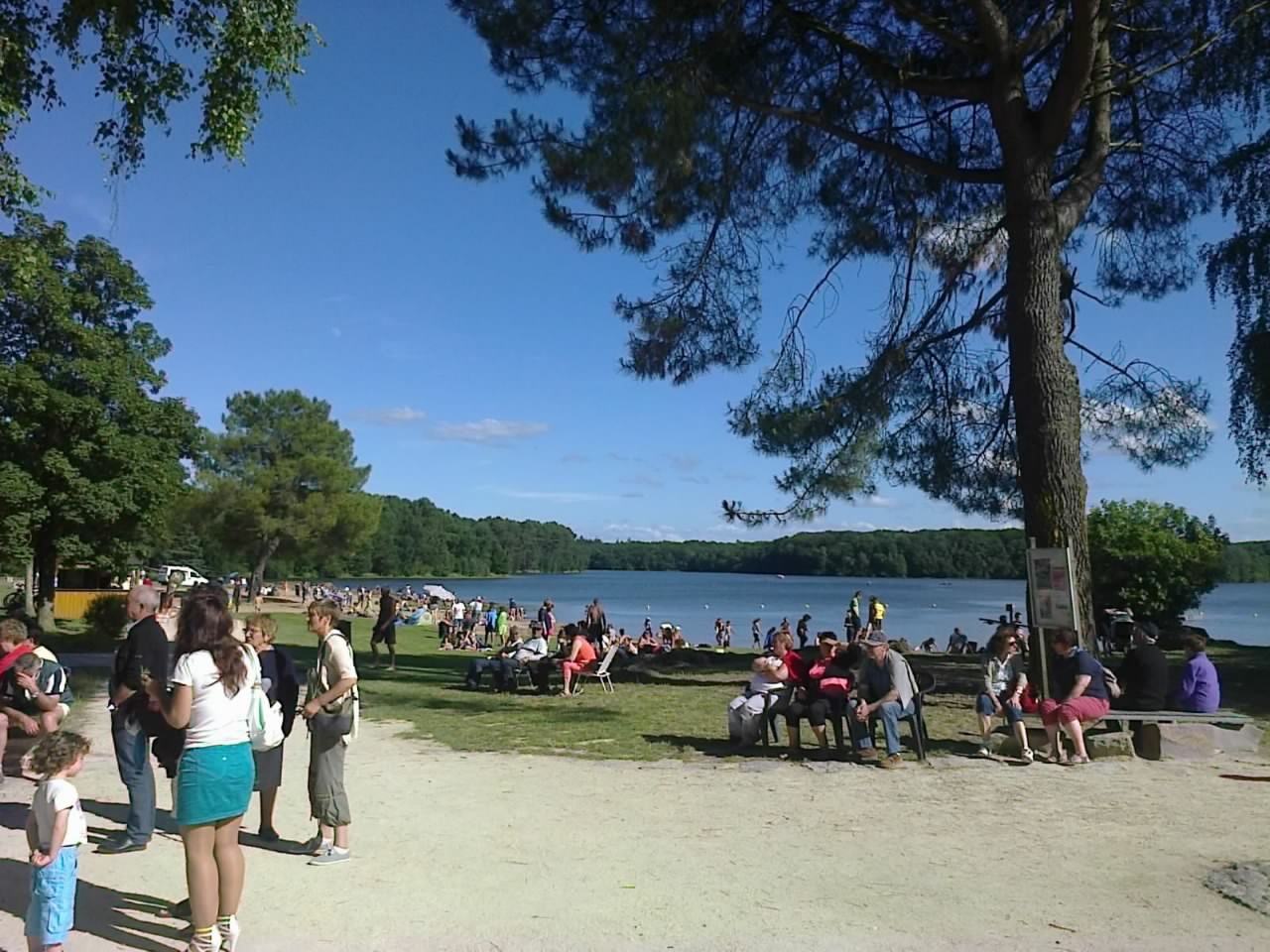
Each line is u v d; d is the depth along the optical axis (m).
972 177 13.95
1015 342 13.01
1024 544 12.91
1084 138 15.48
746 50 14.00
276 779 6.58
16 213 10.49
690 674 18.91
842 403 15.65
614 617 69.75
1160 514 28.22
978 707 10.04
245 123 10.68
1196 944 4.75
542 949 4.71
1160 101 14.85
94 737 10.96
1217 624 57.12
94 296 27.12
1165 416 16.19
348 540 55.50
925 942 4.78
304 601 60.28
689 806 7.74
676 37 13.27
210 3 10.28
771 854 6.34
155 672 6.21
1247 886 5.62
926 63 14.45
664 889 5.61
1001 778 8.82
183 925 5.06
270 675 6.49
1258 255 17.48
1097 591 27.84
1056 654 10.05
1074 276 15.55
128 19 10.21
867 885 5.69
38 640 9.31
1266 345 17.83
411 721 12.57
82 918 5.10
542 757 9.98
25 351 26.22
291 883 5.72
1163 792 8.22
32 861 4.53
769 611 78.75
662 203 14.70
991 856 6.30
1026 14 14.24
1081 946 4.73
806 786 8.50
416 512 149.12
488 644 33.25
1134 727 10.07
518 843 6.61
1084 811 7.55
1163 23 14.06
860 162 16.03
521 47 13.91
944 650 37.81
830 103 14.75
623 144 13.01
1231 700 14.18
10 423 25.02
